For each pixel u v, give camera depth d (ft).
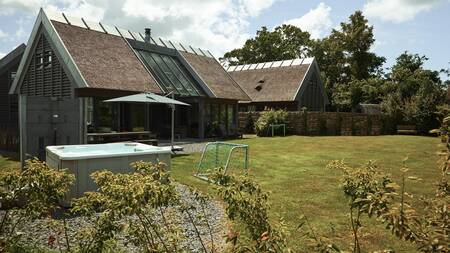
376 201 8.16
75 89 56.85
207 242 17.16
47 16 63.21
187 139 76.74
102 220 10.45
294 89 107.04
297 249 15.23
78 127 40.91
